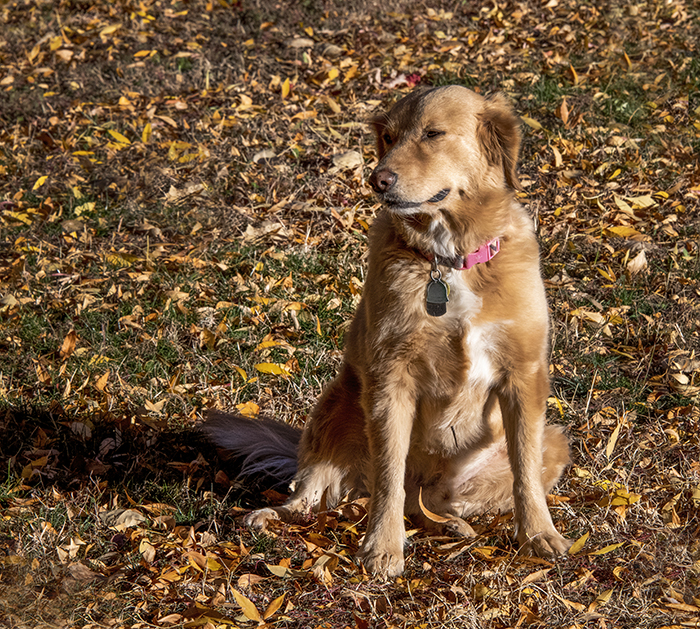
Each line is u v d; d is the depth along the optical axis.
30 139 9.30
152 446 5.28
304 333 6.30
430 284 4.15
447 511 4.76
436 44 10.83
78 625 3.78
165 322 6.43
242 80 10.19
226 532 4.51
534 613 3.66
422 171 4.03
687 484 4.55
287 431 5.28
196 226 7.63
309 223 7.53
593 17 10.98
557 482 4.76
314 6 12.09
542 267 6.80
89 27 11.89
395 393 4.32
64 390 5.76
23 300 6.73
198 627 3.64
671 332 5.84
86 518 4.59
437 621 3.65
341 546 4.32
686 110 8.73
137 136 9.20
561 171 7.92
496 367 4.28
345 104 9.51
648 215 7.27
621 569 3.91
